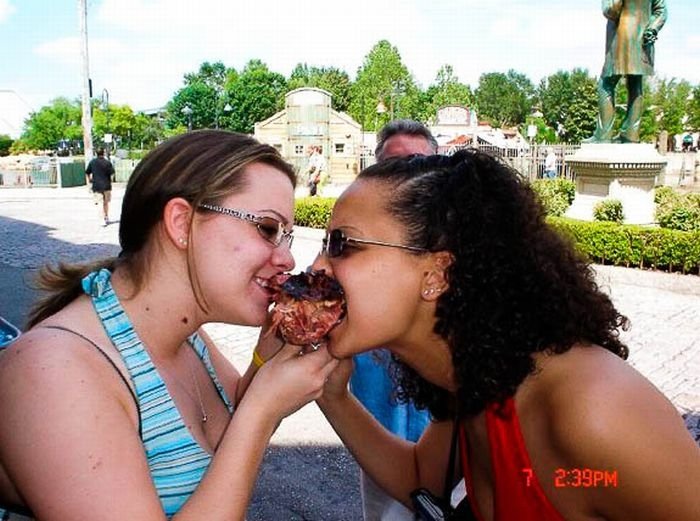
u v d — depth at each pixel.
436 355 1.51
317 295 1.44
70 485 1.17
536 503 1.38
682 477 1.20
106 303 1.43
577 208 15.11
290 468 4.38
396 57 74.75
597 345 1.39
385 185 1.42
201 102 83.38
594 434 1.20
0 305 8.40
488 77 105.56
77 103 77.62
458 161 1.46
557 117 86.69
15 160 40.72
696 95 56.44
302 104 38.22
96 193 16.72
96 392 1.25
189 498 1.31
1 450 1.23
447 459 1.84
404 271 1.40
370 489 2.43
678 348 6.87
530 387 1.36
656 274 10.77
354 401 1.92
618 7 13.62
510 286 1.35
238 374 1.96
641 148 14.09
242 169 1.42
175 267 1.47
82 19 25.34
